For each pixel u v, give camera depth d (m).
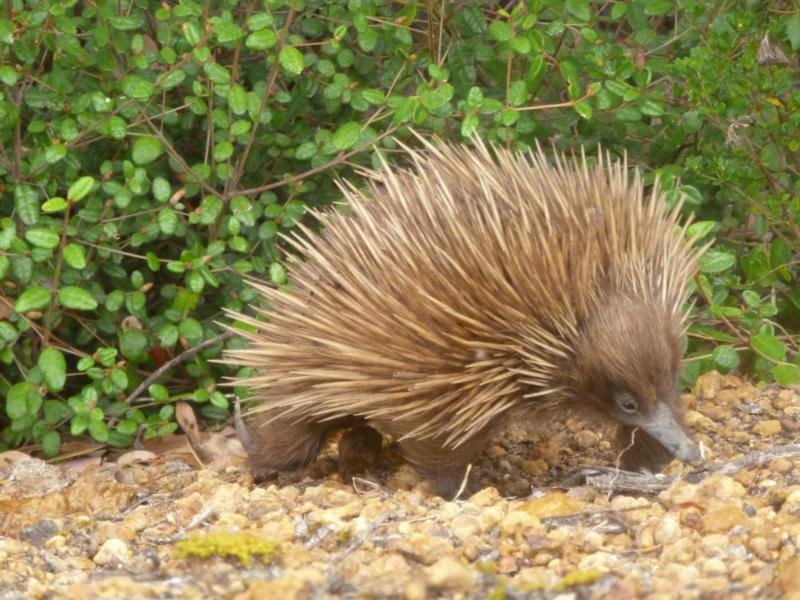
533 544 5.79
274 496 7.06
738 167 8.78
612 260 6.42
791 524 5.88
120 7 8.74
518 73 9.58
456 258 6.40
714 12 9.21
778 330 10.15
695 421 8.48
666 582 5.24
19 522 7.48
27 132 9.31
